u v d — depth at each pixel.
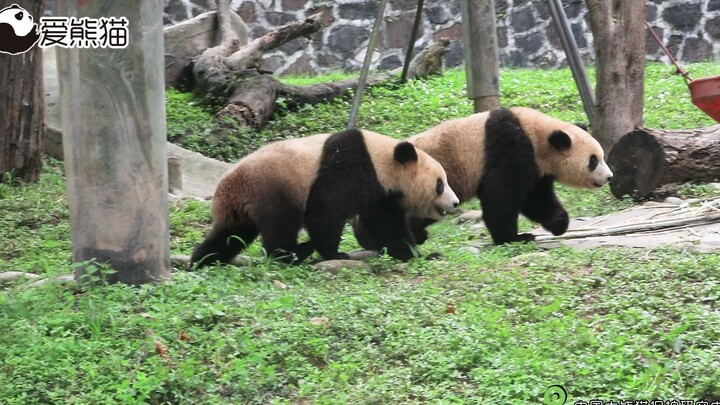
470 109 23.09
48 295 9.95
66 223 14.88
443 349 8.69
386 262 11.88
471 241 14.27
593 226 14.37
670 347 8.48
